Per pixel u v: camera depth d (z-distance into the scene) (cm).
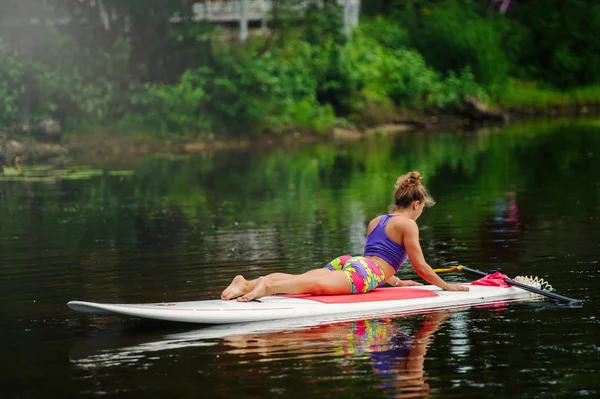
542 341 1221
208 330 1298
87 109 4519
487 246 1908
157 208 2600
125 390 1065
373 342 1226
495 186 2891
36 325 1354
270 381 1081
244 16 5569
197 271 1730
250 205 2622
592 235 1983
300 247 1958
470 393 1034
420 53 6003
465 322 1319
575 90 6581
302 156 4003
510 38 6594
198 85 4800
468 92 5722
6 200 2795
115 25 4859
